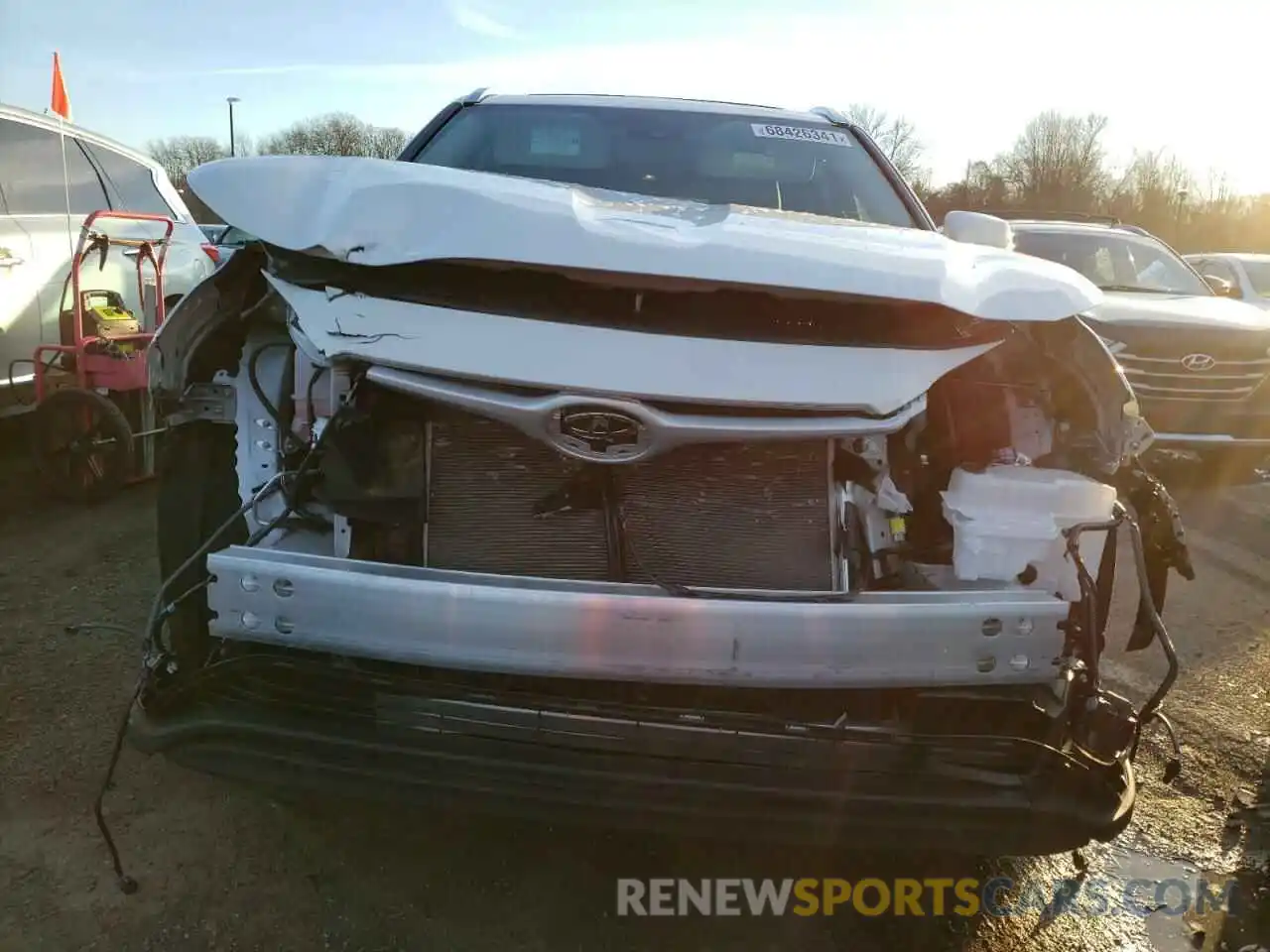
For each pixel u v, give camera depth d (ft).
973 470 7.73
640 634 6.56
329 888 8.34
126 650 12.19
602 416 6.74
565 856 8.93
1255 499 22.30
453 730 6.88
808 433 6.87
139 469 18.70
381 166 7.48
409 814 9.30
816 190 11.62
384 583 6.68
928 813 6.78
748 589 7.27
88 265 21.18
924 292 7.06
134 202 24.02
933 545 8.06
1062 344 7.93
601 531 7.48
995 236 9.86
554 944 7.87
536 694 6.96
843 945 8.04
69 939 7.61
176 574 7.29
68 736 10.25
